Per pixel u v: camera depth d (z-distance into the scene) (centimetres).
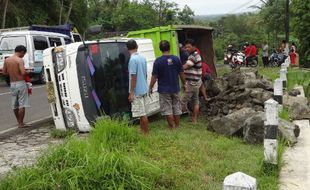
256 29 4003
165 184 345
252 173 374
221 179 365
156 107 633
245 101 619
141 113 520
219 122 527
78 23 2422
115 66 568
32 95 988
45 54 557
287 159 420
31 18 1994
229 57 1928
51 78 557
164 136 498
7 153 479
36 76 1231
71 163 332
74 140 366
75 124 554
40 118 703
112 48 571
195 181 357
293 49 1591
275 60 1745
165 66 546
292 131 483
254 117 477
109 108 557
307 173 381
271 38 2998
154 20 2934
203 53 873
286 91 734
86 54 546
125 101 571
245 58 1717
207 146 459
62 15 2222
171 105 559
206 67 708
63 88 552
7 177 334
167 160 402
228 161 407
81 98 545
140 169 336
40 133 584
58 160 338
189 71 595
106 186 313
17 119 628
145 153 419
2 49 1206
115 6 2950
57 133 553
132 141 448
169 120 557
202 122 607
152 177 340
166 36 699
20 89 618
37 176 322
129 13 2808
